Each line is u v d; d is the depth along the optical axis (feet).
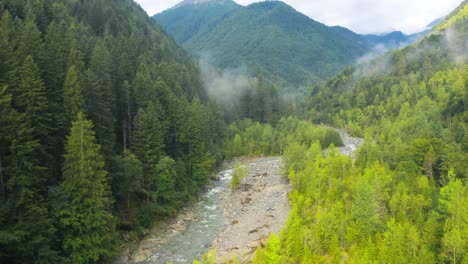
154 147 255.09
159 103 299.38
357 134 558.97
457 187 189.98
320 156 317.22
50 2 378.12
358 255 158.81
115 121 249.55
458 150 247.70
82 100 198.39
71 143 163.63
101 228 169.37
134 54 405.18
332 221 183.62
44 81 202.59
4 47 185.78
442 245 161.79
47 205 158.40
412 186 220.84
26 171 153.58
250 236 220.64
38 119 174.19
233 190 320.09
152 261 192.75
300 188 273.13
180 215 258.37
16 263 140.97
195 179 307.99
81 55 271.49
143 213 227.81
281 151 480.64
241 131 510.99
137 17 622.13
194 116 336.70
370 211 189.47
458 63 612.70
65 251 159.22
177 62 542.57
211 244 214.69
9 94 155.02
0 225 139.44
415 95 542.57
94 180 168.96
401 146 294.46
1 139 152.46
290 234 167.43
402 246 163.63
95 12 479.41
